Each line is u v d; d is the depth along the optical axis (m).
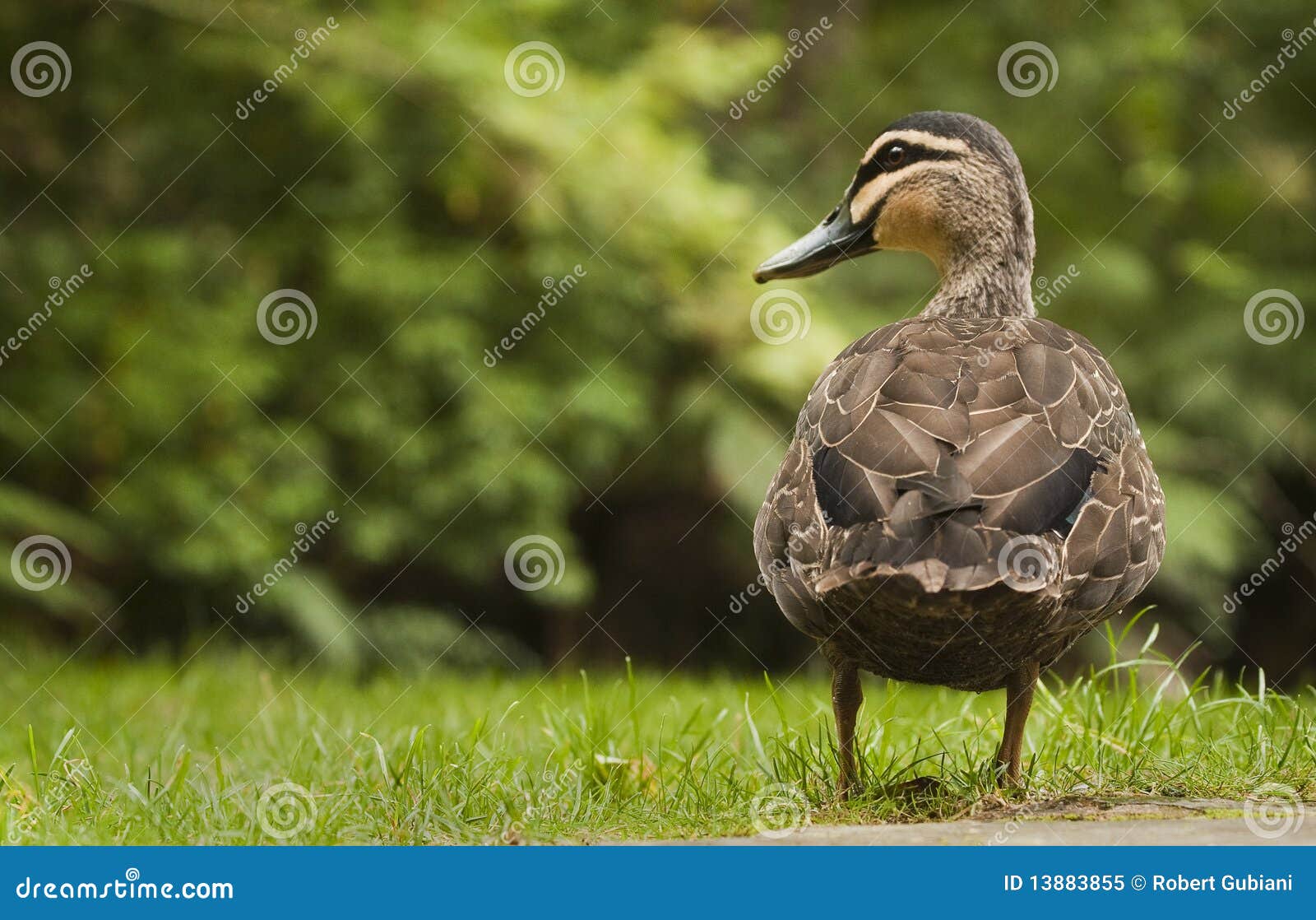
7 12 15.28
